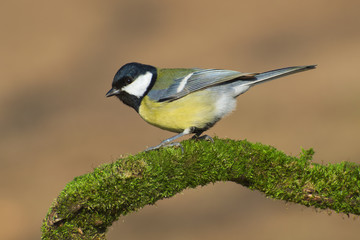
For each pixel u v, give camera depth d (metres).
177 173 5.96
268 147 6.11
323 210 5.93
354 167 5.84
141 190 5.80
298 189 5.89
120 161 5.96
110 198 5.66
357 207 5.75
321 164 5.97
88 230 5.70
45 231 5.63
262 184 6.06
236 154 6.04
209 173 6.04
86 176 5.79
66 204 5.57
